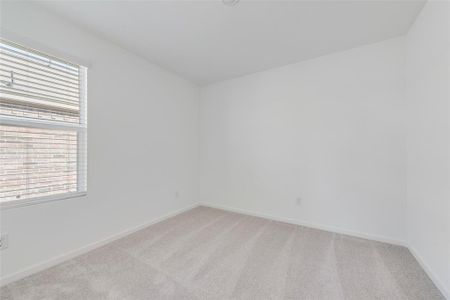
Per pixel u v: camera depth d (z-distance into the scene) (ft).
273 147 9.87
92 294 4.71
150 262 6.03
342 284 5.12
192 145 11.85
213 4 5.55
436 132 5.14
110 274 5.44
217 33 6.94
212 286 5.02
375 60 7.49
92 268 5.71
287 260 6.19
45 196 5.77
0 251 4.92
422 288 4.98
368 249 6.86
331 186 8.40
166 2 5.45
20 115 5.35
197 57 8.67
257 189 10.36
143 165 8.75
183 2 5.46
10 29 5.02
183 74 10.54
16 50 5.25
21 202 5.27
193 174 11.95
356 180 7.89
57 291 4.79
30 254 5.40
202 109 12.37
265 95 10.09
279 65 9.48
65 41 6.08
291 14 5.97
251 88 10.52
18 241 5.21
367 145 7.68
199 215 10.45
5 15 4.94
